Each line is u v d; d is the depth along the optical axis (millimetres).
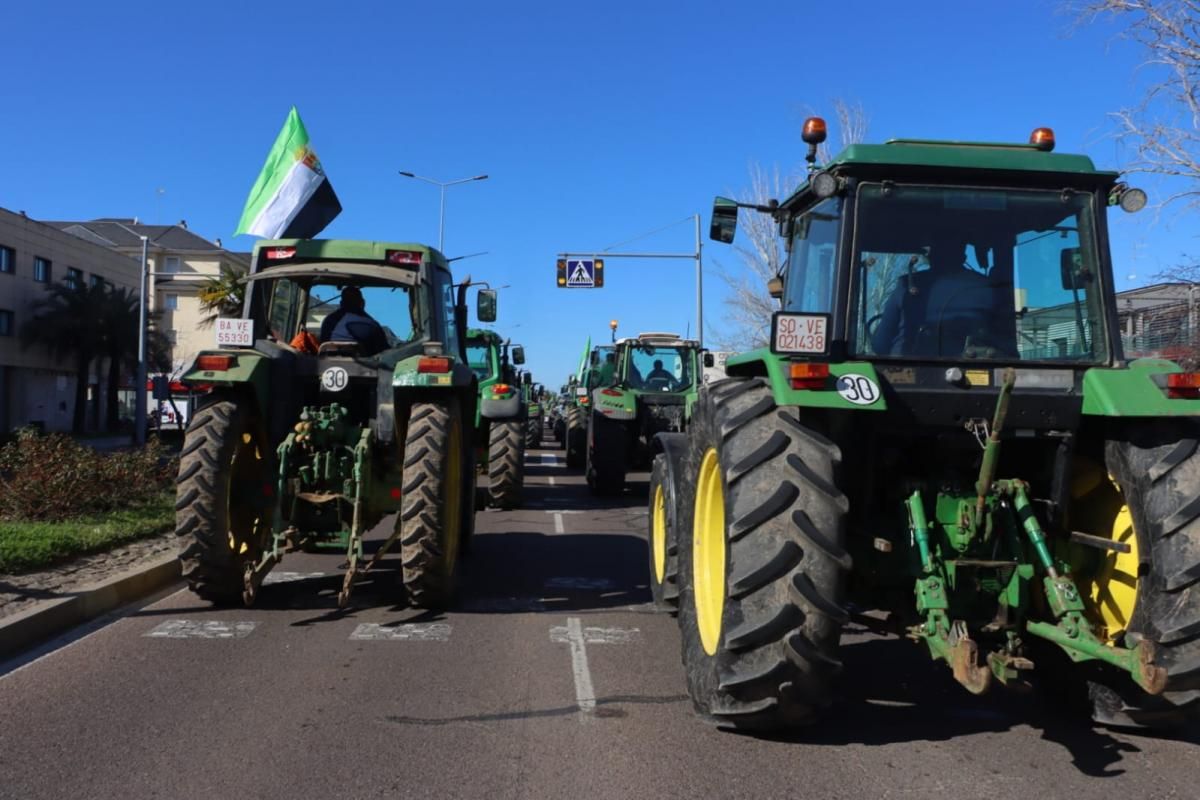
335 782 3906
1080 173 4520
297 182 9750
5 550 7375
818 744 4355
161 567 7773
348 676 5371
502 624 6676
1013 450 4676
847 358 4473
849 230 4551
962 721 4660
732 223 5738
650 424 15297
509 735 4469
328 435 6742
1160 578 3904
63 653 5750
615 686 5250
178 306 65750
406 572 6715
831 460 4055
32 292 44344
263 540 7074
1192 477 3953
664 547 6855
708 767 4086
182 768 4023
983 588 4363
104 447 31984
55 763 4055
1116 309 4527
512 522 12070
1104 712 4398
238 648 5930
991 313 4547
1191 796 3818
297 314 8508
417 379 6758
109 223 72812
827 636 3873
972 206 4578
